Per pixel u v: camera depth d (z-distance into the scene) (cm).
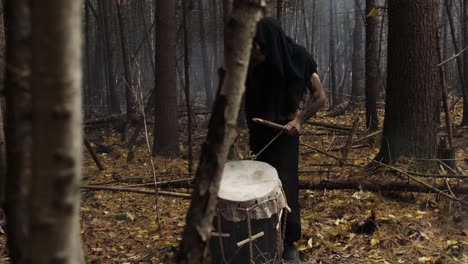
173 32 991
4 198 134
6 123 130
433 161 574
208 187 147
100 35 1984
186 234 150
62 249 92
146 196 609
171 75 980
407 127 578
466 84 1105
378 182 530
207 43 2002
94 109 2027
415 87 577
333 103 1627
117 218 531
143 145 1113
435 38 583
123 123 1242
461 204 481
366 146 797
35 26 86
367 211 486
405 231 435
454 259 386
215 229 306
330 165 602
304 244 418
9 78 127
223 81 139
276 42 330
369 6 998
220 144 144
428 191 506
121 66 2159
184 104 1468
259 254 309
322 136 968
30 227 91
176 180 605
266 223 309
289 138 354
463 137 869
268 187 312
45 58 86
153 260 411
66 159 89
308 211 502
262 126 354
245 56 137
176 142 988
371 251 405
